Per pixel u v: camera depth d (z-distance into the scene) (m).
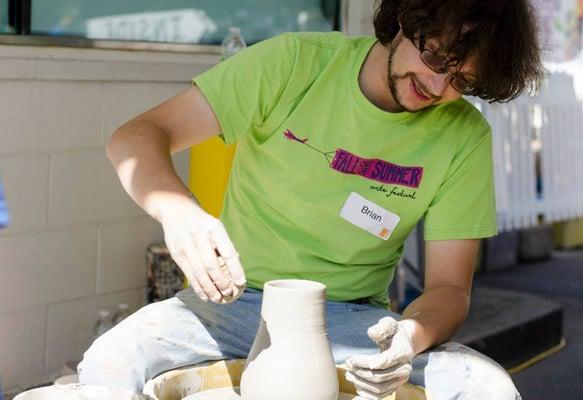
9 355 3.11
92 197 3.26
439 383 1.97
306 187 2.17
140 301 3.46
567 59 5.67
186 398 1.92
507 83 2.00
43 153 3.10
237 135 2.13
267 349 1.77
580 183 5.96
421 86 2.00
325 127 2.15
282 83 2.14
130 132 1.98
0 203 2.04
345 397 1.96
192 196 1.86
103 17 3.29
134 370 1.97
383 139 2.15
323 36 2.22
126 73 3.29
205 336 2.11
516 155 5.42
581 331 4.71
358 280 2.24
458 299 2.12
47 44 3.10
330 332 2.13
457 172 2.21
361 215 2.17
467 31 1.90
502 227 5.43
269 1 3.84
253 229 2.22
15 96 3.00
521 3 1.99
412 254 4.13
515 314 4.33
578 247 6.62
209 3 3.62
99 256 3.31
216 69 2.13
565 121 5.77
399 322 1.97
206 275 1.69
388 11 2.08
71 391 1.74
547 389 3.86
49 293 3.19
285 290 1.76
